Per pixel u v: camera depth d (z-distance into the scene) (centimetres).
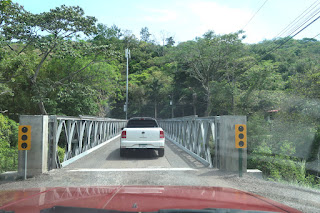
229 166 646
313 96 1644
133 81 8119
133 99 7531
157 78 7294
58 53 1697
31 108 2069
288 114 1700
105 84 2412
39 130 617
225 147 656
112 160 854
